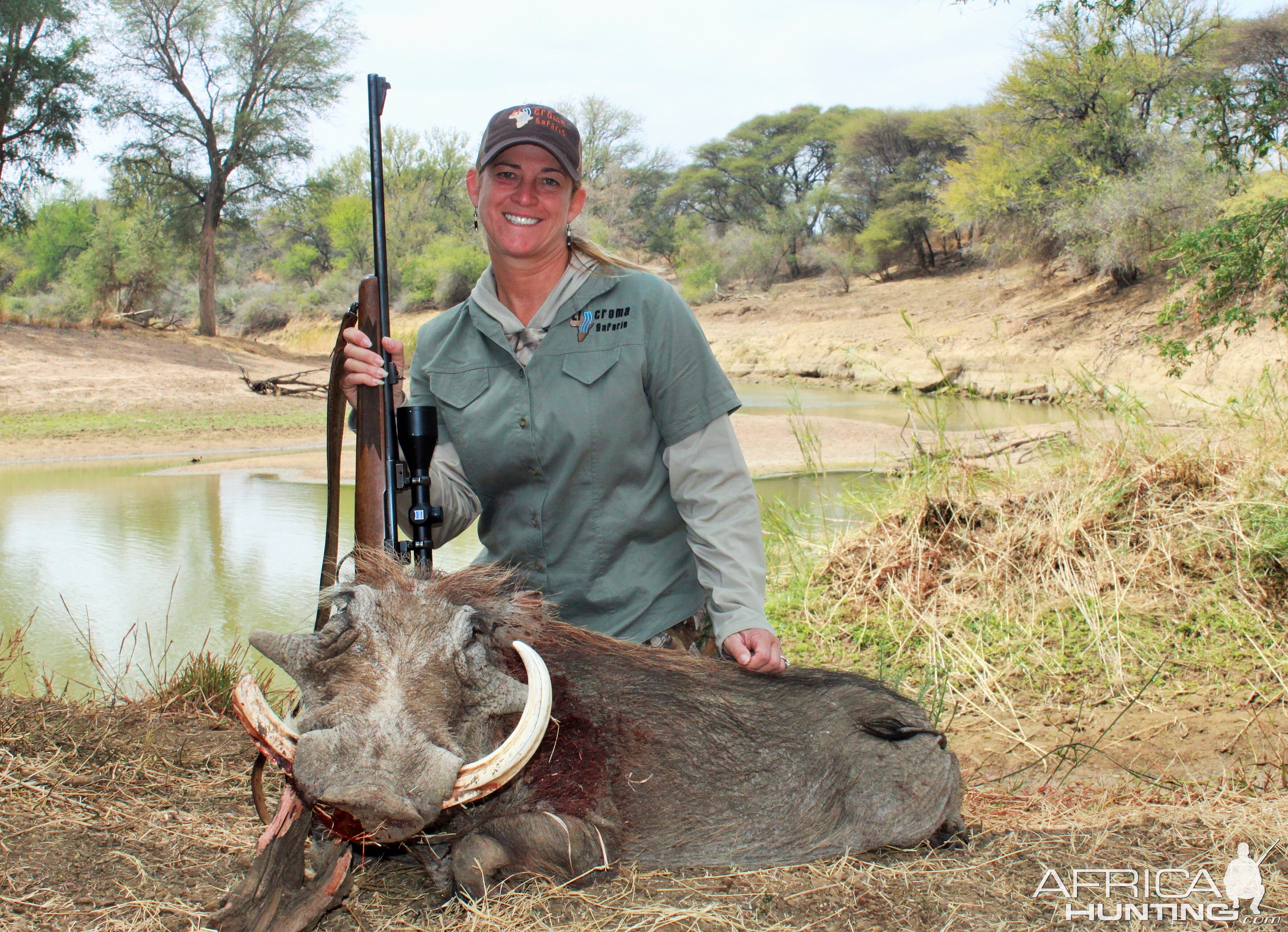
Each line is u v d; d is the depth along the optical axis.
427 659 2.16
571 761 2.49
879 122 44.84
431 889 2.40
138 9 36.22
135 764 3.24
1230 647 5.01
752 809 2.64
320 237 57.50
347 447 13.36
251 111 39.12
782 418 19.08
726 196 58.88
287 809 2.14
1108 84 25.64
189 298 51.91
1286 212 10.02
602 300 2.94
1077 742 4.28
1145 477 6.29
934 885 2.46
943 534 6.33
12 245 54.47
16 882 2.35
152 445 17.33
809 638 5.66
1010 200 27.55
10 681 5.11
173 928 2.17
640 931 2.18
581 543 3.00
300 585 7.96
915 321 30.77
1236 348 17.06
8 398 21.66
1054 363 22.80
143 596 7.61
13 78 32.03
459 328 3.08
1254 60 22.27
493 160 2.86
